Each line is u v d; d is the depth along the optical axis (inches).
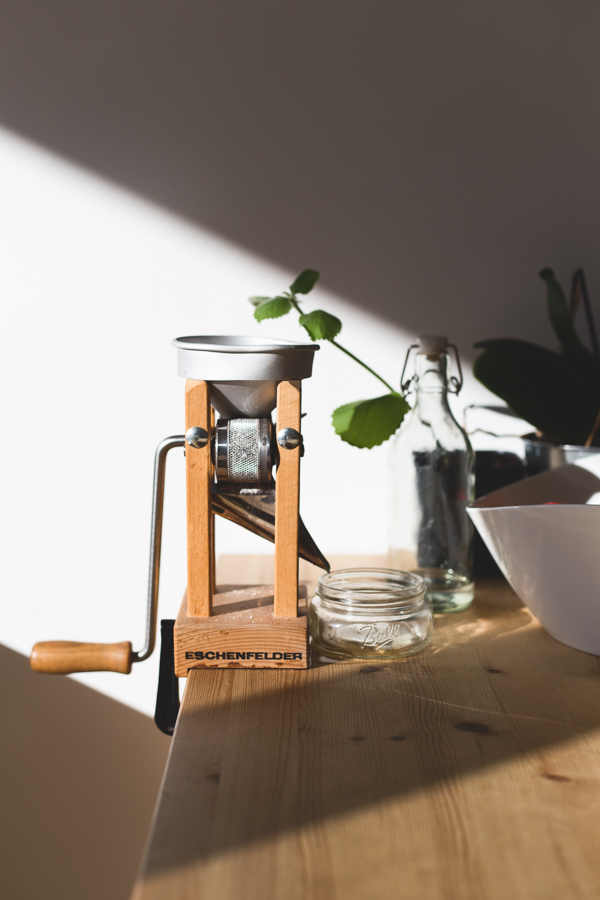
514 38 34.8
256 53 34.5
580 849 15.7
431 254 36.0
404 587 27.6
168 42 34.3
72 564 37.6
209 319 36.1
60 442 36.7
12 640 38.0
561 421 33.1
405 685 23.5
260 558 36.6
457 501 31.0
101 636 38.1
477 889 14.5
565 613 25.3
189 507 24.6
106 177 35.0
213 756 19.1
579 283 35.1
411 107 35.0
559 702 22.3
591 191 35.8
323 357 36.6
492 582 34.6
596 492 30.1
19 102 34.4
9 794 39.0
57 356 36.1
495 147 35.4
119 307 35.9
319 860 15.2
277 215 35.5
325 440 37.2
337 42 34.5
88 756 38.9
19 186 35.0
